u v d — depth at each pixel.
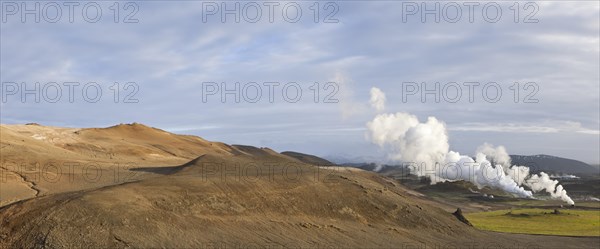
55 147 87.94
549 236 71.56
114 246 37.94
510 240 62.28
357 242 49.00
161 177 53.81
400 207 59.78
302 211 52.38
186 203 46.00
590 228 84.75
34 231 38.16
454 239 57.22
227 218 46.53
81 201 41.69
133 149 114.12
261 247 43.09
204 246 41.03
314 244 46.28
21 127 116.44
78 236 37.97
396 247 49.97
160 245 39.41
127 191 45.59
